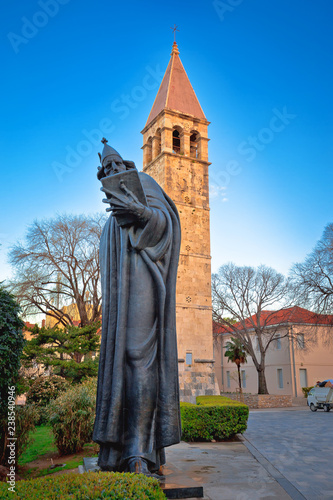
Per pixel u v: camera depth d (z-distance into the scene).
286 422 22.77
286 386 49.22
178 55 45.00
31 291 35.16
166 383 5.56
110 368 5.50
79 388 12.64
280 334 50.78
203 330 36.50
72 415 11.21
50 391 18.47
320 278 36.34
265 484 7.57
